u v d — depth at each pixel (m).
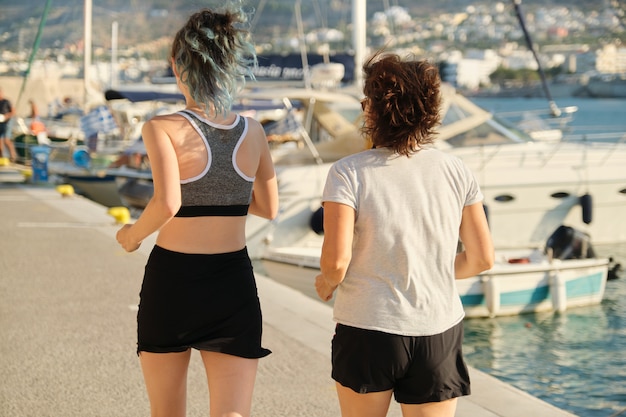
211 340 3.45
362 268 3.16
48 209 13.82
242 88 3.53
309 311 7.47
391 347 3.12
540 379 8.52
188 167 3.40
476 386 5.52
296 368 5.91
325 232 3.16
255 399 5.29
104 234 11.44
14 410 5.04
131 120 22.17
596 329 10.28
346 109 14.89
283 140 15.01
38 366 5.88
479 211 3.30
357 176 3.16
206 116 3.47
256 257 13.20
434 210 3.17
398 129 3.16
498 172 13.86
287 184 13.16
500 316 10.77
